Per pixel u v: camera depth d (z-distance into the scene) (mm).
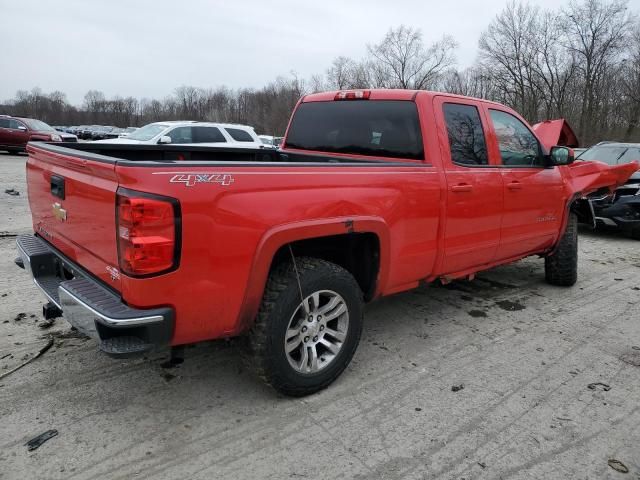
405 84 53531
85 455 2592
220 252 2570
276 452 2670
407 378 3492
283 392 3074
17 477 2420
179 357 2896
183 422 2900
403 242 3551
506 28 48094
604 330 4445
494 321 4605
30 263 3201
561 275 5574
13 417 2883
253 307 2805
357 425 2928
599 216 8727
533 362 3791
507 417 3051
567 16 44938
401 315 4703
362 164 3258
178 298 2488
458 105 4105
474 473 2555
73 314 2586
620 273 6434
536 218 4898
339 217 3078
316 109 4664
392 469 2568
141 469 2506
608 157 10070
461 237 4047
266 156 4957
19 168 17047
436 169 3766
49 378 3312
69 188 2883
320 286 3057
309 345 3137
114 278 2531
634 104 42375
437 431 2895
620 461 2674
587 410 3152
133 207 2295
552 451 2742
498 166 4387
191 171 2445
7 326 4059
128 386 3258
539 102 48875
